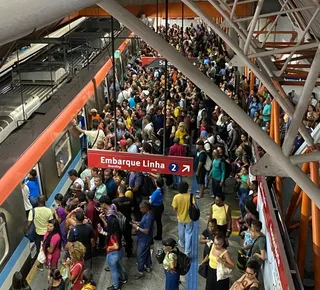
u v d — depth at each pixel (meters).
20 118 8.49
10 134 8.07
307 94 3.17
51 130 8.62
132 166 6.83
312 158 3.56
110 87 15.68
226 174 9.21
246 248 6.99
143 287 7.21
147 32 3.36
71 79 12.04
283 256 4.73
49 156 8.91
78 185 7.75
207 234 6.57
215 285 6.18
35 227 7.28
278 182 7.10
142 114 12.17
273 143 3.54
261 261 6.35
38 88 10.63
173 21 34.88
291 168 3.57
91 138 10.55
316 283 4.73
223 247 6.15
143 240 7.20
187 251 7.79
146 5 14.56
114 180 8.22
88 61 13.48
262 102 12.73
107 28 18.92
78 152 11.23
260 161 4.23
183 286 7.23
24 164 7.17
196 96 13.56
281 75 5.06
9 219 6.97
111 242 6.73
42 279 7.46
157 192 8.03
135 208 8.41
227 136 11.41
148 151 8.91
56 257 6.74
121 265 7.21
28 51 14.77
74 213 6.95
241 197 8.67
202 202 9.91
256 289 5.33
